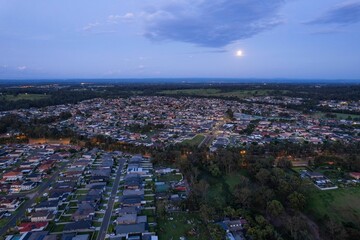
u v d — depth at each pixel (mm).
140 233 129375
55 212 148625
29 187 179500
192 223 141125
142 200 162250
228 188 185125
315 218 147875
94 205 153375
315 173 198375
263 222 135750
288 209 155375
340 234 127938
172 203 158750
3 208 152750
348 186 181375
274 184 178125
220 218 144500
